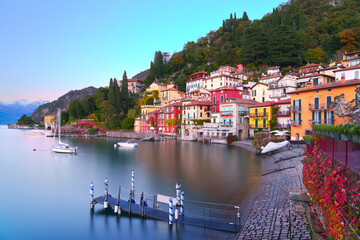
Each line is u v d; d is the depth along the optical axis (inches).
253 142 2353.6
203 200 1072.2
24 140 4623.5
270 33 5442.9
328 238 512.1
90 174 1688.0
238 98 3690.9
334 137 538.6
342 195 453.7
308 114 2079.2
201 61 7111.2
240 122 3363.7
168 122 4434.1
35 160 2320.4
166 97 5629.9
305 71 3742.6
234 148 2896.2
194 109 3964.1
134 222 877.8
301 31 5374.0
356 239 373.7
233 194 1143.6
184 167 1851.6
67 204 1098.1
